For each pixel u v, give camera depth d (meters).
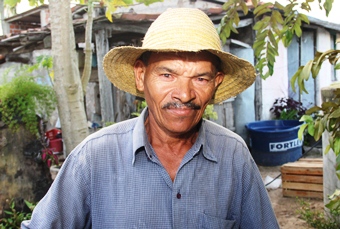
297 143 7.53
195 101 1.32
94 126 8.72
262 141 7.52
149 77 1.35
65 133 4.67
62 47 4.51
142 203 1.36
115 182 1.38
